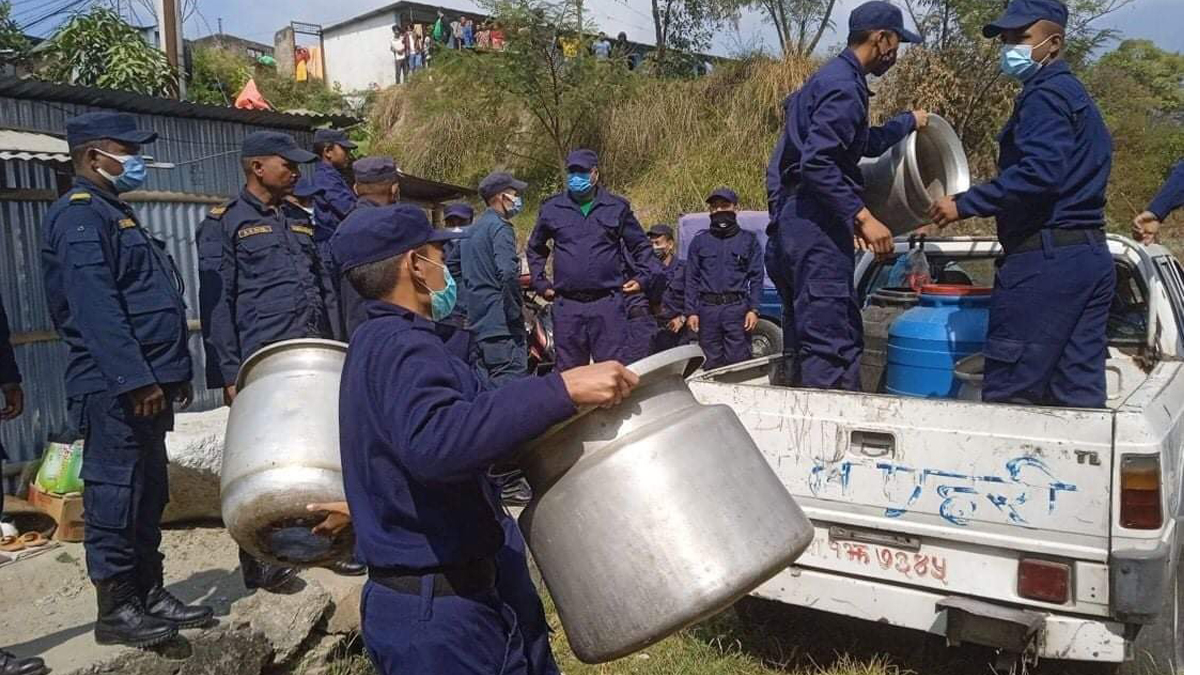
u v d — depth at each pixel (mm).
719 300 7391
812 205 3762
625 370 1860
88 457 3213
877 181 3812
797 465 3447
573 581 1955
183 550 4449
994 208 3416
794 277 3881
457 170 16828
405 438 1843
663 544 1879
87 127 3266
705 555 1875
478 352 5844
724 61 16375
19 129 5320
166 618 3309
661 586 1872
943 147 4012
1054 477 2971
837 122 3502
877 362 4289
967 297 3848
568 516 1946
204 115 6520
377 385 1958
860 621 4008
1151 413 3035
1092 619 2943
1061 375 3514
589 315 6004
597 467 1925
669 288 8180
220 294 3818
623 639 1908
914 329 3883
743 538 1908
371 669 3727
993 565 3100
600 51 16875
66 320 3230
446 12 27375
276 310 3846
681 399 2037
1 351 3637
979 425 3090
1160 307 4266
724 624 4023
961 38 13289
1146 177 15109
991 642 3043
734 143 14703
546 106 15703
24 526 4582
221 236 3850
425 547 1972
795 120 3842
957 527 3145
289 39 28500
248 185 3947
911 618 3248
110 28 10477
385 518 1988
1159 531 2873
